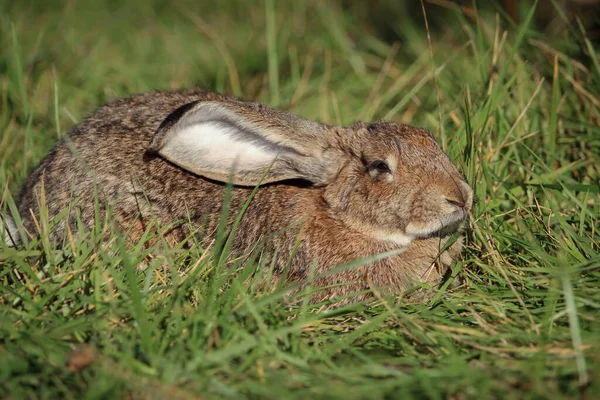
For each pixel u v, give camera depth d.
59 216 8.96
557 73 11.28
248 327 7.40
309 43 16.33
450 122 11.93
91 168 9.92
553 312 7.53
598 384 6.21
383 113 13.42
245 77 15.04
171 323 7.42
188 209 9.70
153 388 6.46
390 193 9.20
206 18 20.05
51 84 14.49
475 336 7.45
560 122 11.58
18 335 7.15
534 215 9.38
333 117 13.18
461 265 8.95
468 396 6.44
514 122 11.45
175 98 10.66
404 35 16.83
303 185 9.66
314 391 6.43
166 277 8.70
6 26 16.84
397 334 7.68
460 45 14.88
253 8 20.20
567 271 7.82
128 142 10.06
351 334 7.57
